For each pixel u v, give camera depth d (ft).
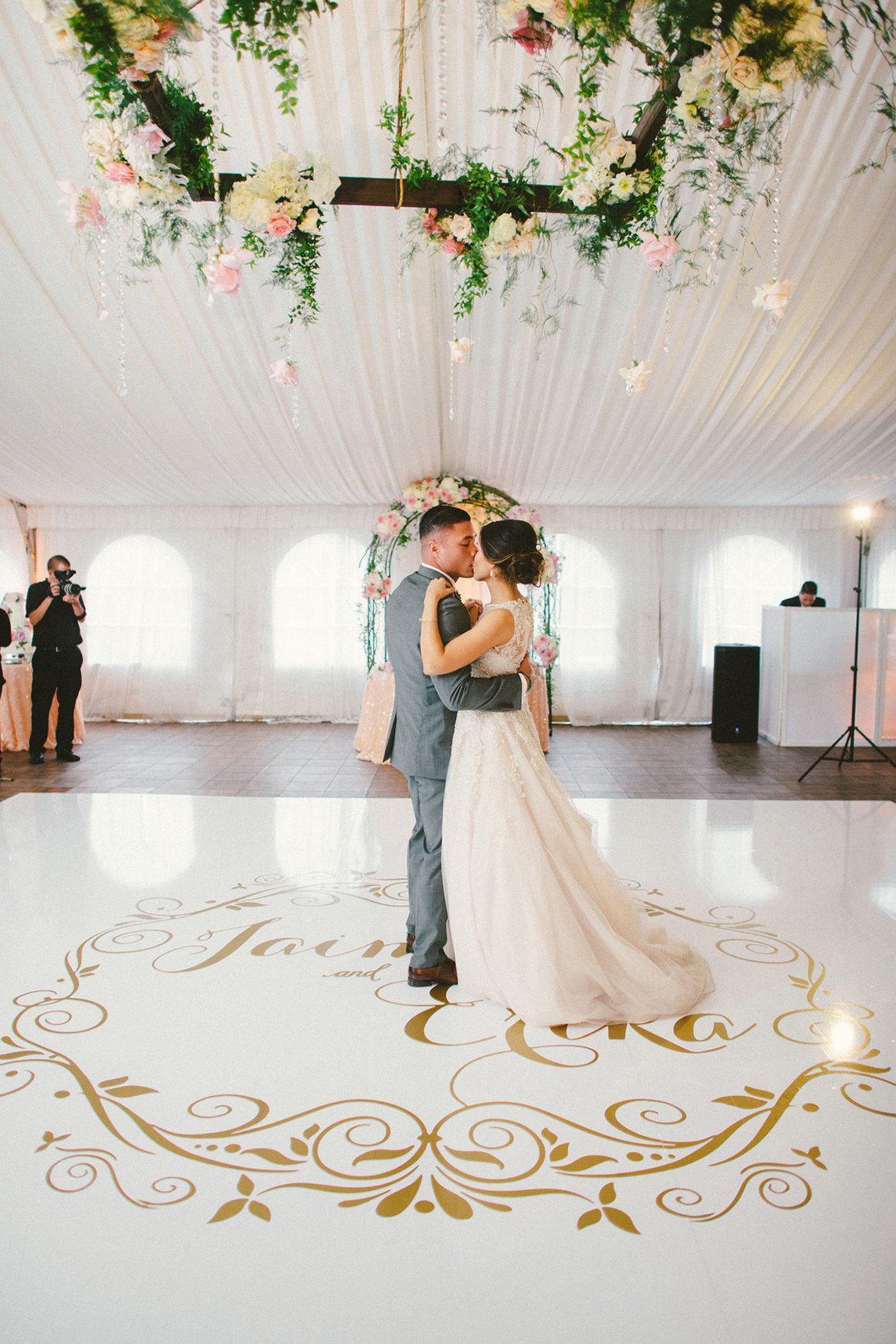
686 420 20.18
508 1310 4.59
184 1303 4.62
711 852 13.66
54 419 19.98
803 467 23.76
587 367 17.31
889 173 11.87
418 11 8.79
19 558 28.68
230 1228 5.18
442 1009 8.04
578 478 24.91
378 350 16.70
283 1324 4.50
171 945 9.58
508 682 8.13
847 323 15.75
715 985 8.63
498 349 16.65
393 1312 4.58
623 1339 4.42
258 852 13.48
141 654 29.78
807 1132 6.16
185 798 17.57
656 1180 5.64
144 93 7.57
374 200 9.84
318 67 10.32
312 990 8.45
